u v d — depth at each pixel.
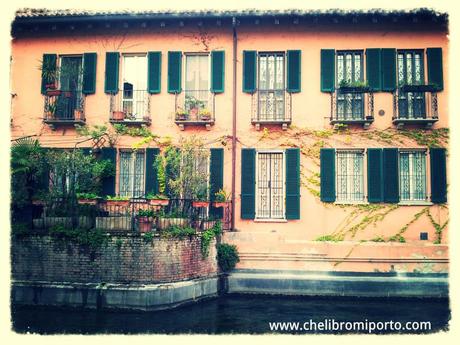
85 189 13.03
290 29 13.84
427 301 12.26
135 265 10.38
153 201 11.27
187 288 10.99
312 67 13.70
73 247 10.65
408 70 13.67
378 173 13.26
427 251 12.59
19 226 11.13
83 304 10.39
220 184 13.55
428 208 13.05
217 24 13.86
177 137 13.92
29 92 14.55
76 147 14.10
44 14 13.70
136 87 14.40
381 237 13.07
